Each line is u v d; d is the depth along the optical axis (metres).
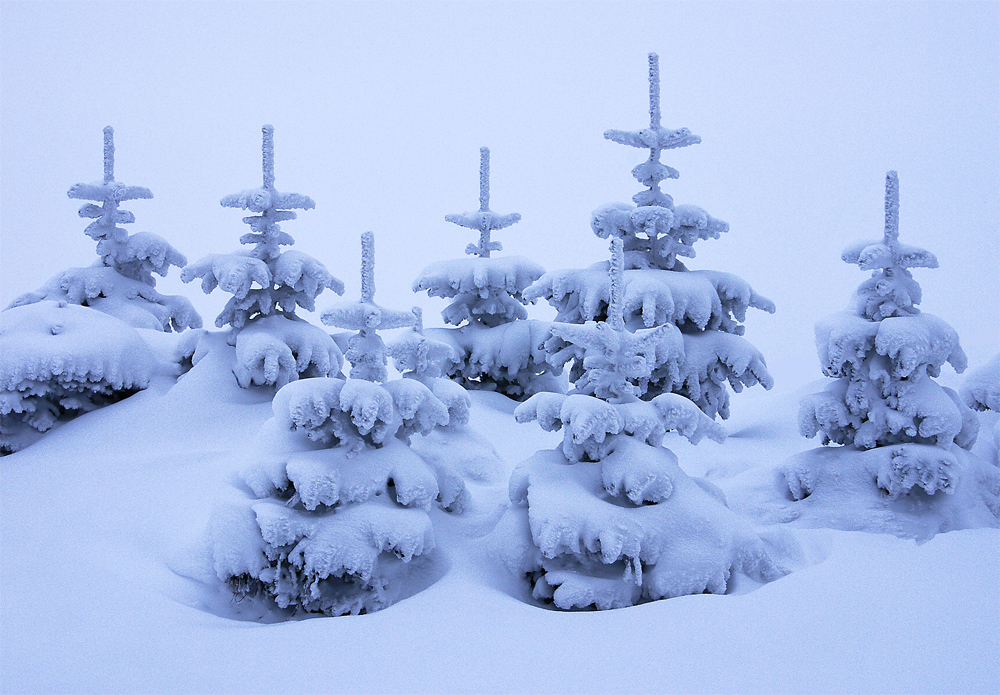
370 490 5.36
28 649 4.37
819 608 4.66
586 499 5.34
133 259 11.83
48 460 8.30
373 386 5.54
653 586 5.13
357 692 3.91
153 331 11.36
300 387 5.52
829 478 6.87
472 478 7.30
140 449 8.59
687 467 8.45
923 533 6.09
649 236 10.46
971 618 4.49
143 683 4.01
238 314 9.85
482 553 5.64
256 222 9.80
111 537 6.27
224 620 4.96
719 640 4.36
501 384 11.85
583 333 5.76
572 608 5.10
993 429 8.01
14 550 5.93
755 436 9.51
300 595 5.14
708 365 9.77
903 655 4.13
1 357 8.75
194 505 6.90
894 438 6.87
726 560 5.21
